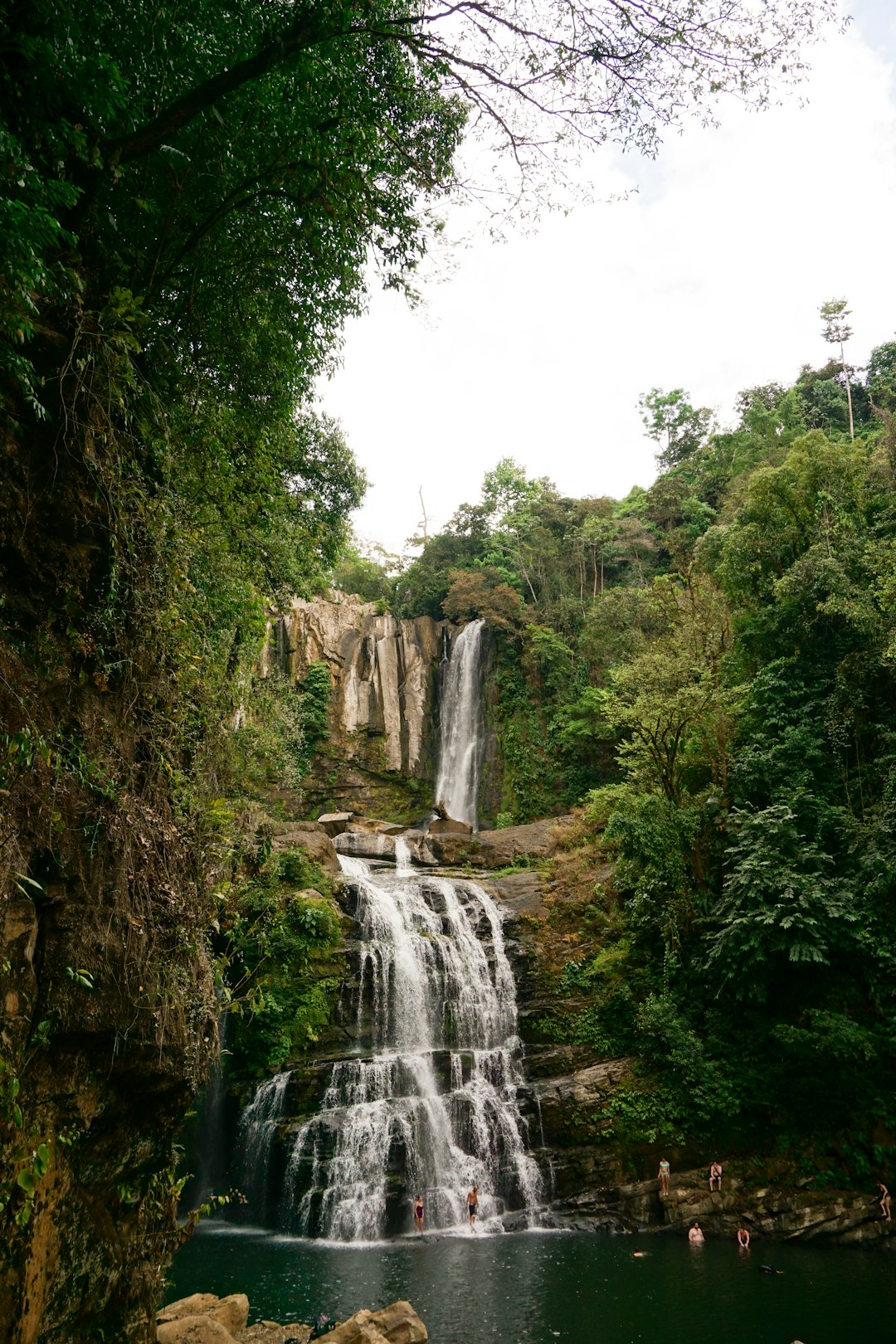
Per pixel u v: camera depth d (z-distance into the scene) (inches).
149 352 334.6
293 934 921.5
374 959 936.9
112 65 243.6
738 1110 767.7
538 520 2026.3
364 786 1731.1
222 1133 855.1
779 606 1018.1
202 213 352.8
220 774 396.5
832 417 1951.3
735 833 877.2
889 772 840.9
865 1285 551.2
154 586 305.9
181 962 302.8
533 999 977.5
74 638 263.0
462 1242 705.0
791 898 786.8
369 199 358.6
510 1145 828.0
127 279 315.0
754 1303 518.3
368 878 1130.0
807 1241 674.2
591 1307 515.5
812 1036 734.5
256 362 426.3
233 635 477.7
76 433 262.4
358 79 341.7
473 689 1814.7
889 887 783.7
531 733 1662.2
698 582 1201.4
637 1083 832.3
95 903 260.2
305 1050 868.0
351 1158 768.9
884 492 1050.1
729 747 987.3
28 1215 213.6
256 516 486.6
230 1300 454.3
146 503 300.4
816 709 947.3
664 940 917.8
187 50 310.2
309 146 331.9
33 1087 235.0
